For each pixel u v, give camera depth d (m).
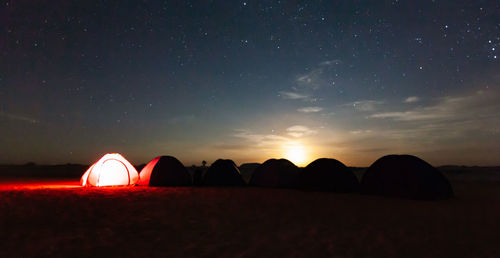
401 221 7.58
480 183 21.55
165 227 6.81
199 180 17.30
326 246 5.38
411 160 13.06
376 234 6.24
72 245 5.38
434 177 12.42
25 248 5.18
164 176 16.66
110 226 6.85
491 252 5.08
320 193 13.80
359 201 11.15
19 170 37.25
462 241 5.75
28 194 11.81
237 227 6.86
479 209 9.52
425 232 6.44
